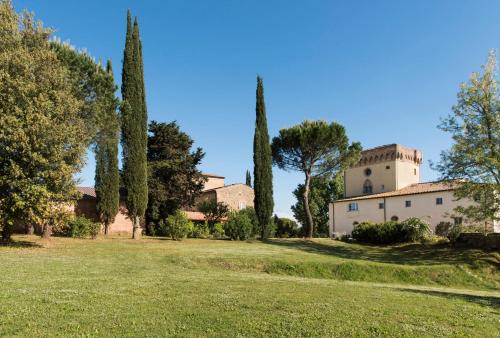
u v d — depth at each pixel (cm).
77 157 2088
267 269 1936
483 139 2572
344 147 3791
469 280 2102
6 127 1806
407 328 725
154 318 736
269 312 799
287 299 935
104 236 3097
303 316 773
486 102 2562
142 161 2995
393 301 1002
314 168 3941
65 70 2181
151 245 2475
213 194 5047
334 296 1021
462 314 881
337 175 3959
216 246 2627
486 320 838
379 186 5359
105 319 720
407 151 5362
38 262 1491
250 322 721
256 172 3562
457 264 2297
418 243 3244
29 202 1875
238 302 887
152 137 4056
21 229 2950
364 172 5578
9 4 2139
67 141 2012
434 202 4122
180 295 957
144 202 2966
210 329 677
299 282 1321
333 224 5375
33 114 1872
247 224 3334
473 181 2589
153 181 3762
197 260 1941
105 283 1096
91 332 646
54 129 1947
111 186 3125
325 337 654
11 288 966
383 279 1956
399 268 2072
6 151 1883
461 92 2647
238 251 2316
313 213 5900
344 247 3294
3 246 1977
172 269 1584
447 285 1994
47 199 1934
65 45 2550
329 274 1941
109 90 2655
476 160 2489
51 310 767
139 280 1182
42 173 1912
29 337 614
